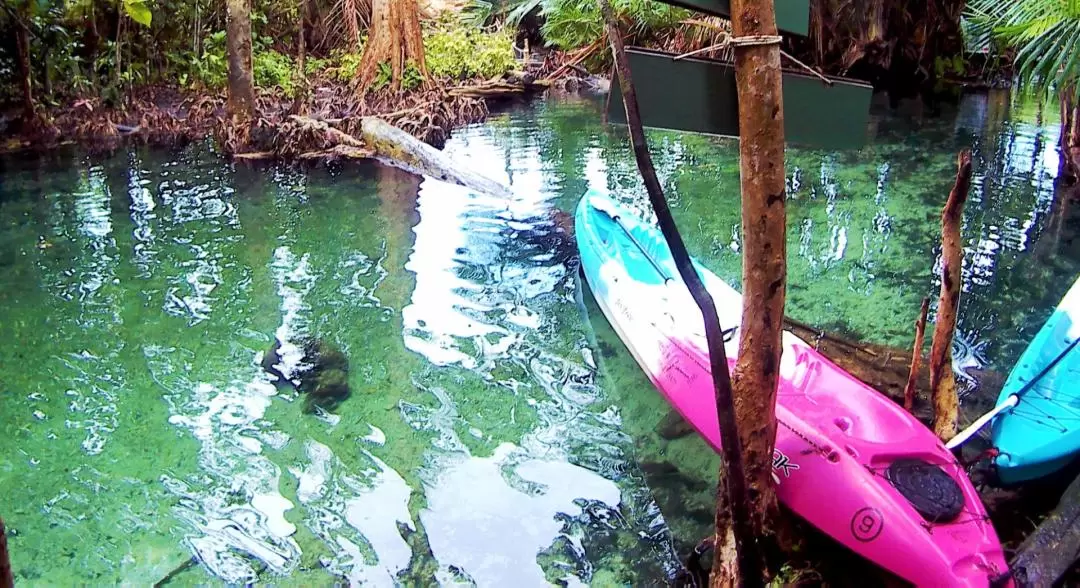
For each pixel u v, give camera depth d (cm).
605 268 577
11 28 1123
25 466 420
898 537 302
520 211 831
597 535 364
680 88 244
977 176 916
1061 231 733
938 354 375
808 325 555
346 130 1138
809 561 317
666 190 900
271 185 948
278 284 651
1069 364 411
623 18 1308
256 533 368
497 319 580
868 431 349
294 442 437
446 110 1308
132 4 367
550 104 1535
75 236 774
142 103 1305
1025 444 367
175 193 920
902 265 669
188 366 522
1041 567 300
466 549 356
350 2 1667
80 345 552
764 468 290
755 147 245
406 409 466
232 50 1066
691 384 423
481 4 2022
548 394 481
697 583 334
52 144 1138
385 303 609
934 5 1309
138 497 394
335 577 340
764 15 233
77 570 347
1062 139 886
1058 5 606
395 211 838
